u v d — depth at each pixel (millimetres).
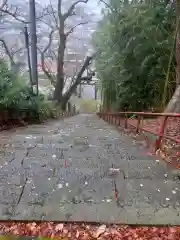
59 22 23109
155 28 11695
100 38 17781
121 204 2543
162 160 3814
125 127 8031
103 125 11008
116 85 15227
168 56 11234
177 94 8219
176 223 2268
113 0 14625
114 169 3422
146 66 12102
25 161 3773
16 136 5961
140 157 3986
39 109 12766
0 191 2793
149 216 2359
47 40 25875
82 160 3822
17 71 10102
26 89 11008
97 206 2510
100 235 2145
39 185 2936
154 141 4789
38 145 4812
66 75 30047
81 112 40969
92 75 25281
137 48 12250
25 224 2291
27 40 11219
